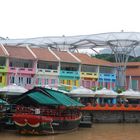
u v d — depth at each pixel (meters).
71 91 49.50
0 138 29.23
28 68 54.75
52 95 34.22
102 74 62.31
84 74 60.09
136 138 33.94
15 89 43.47
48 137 30.75
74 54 63.19
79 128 39.97
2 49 54.78
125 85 67.19
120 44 66.44
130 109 49.06
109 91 52.06
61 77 57.75
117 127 42.97
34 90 34.50
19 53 55.31
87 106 46.91
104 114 47.81
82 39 70.62
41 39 76.69
